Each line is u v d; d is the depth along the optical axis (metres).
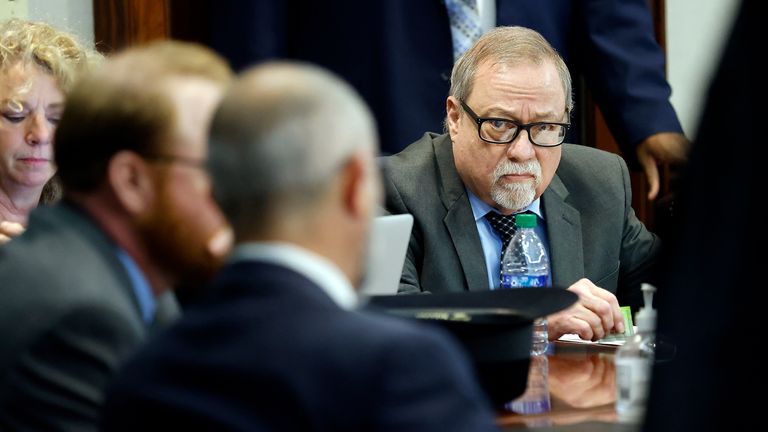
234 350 3.16
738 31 2.26
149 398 3.22
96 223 4.46
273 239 3.27
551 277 8.55
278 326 3.16
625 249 9.12
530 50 8.38
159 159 4.36
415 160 8.75
